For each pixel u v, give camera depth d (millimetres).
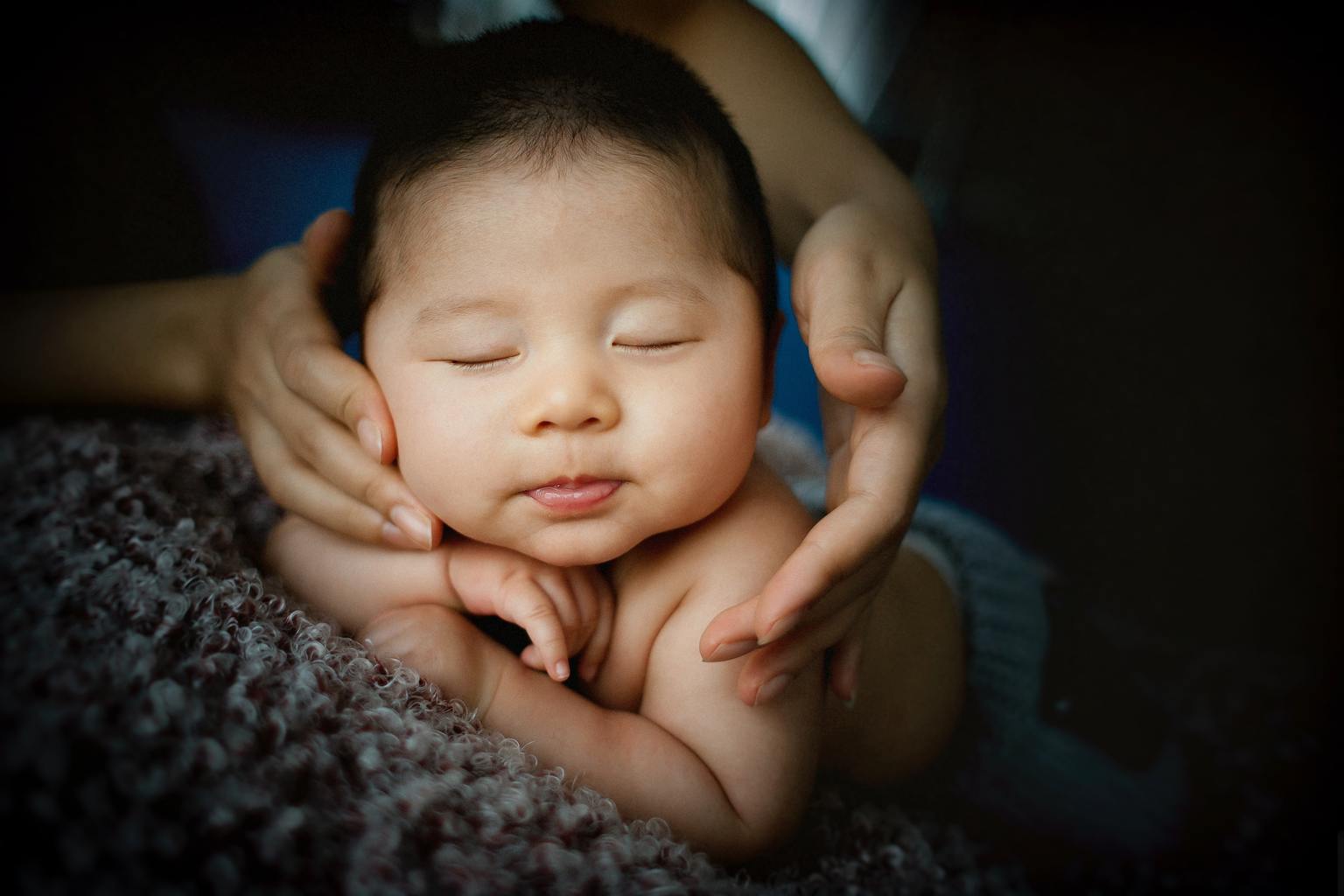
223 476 1040
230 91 1694
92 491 810
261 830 465
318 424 827
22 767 425
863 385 683
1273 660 1433
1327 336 1836
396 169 788
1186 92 1938
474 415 733
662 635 837
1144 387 1864
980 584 1105
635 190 738
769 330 876
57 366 1033
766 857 792
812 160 1108
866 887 821
